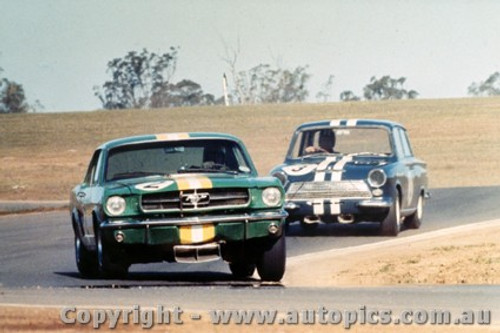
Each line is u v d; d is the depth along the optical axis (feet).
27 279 89.35
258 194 78.02
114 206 77.46
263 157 350.23
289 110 489.26
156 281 83.25
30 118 496.23
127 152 84.48
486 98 507.71
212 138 85.10
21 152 402.72
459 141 376.68
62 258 109.70
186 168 82.74
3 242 132.46
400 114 464.24
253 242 78.48
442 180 270.05
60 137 441.27
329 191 116.57
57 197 261.03
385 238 116.57
